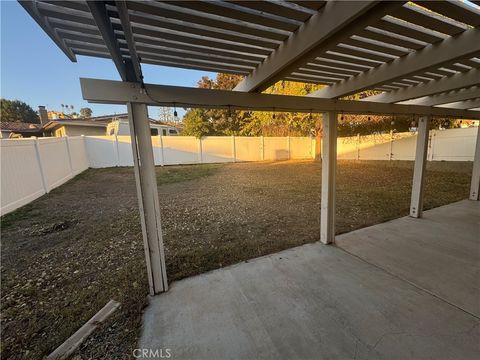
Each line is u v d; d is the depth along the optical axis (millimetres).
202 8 1295
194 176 9172
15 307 2193
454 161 8781
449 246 3127
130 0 1149
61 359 1623
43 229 4051
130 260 3031
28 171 5699
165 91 2072
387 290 2277
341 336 1761
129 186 7535
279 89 10094
